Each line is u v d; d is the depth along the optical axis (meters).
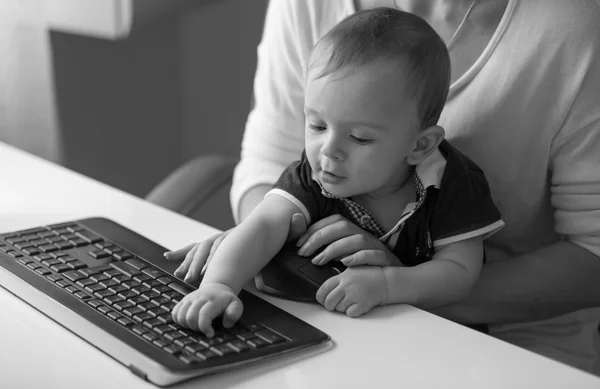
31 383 0.63
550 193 1.10
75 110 1.96
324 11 1.14
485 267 1.07
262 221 0.85
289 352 0.68
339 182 0.84
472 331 0.75
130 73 2.05
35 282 0.77
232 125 2.19
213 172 1.34
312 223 0.92
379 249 0.88
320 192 0.91
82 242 0.86
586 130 1.01
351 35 0.83
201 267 0.81
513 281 1.05
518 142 1.04
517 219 1.09
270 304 0.76
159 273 0.80
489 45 1.03
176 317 0.70
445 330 0.75
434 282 0.84
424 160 0.90
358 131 0.81
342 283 0.79
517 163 1.05
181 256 0.85
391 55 0.81
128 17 1.73
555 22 1.00
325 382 0.65
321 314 0.78
